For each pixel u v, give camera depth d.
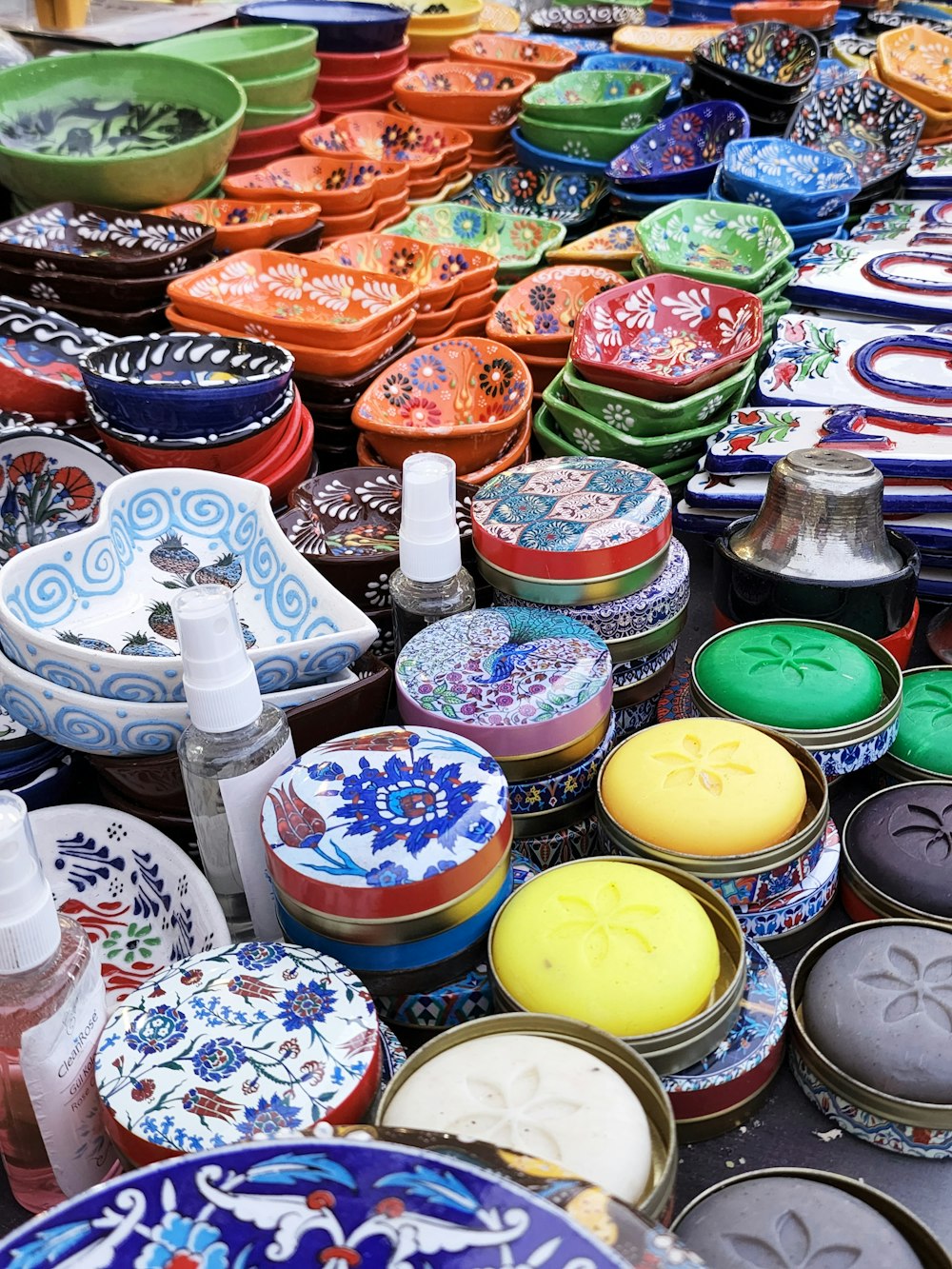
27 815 0.62
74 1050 0.65
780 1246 0.60
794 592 1.02
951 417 1.23
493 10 2.82
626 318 1.46
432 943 0.71
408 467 0.89
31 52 1.80
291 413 1.19
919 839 0.85
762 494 1.17
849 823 0.89
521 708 0.82
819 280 1.64
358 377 1.29
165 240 1.48
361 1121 0.64
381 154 2.06
